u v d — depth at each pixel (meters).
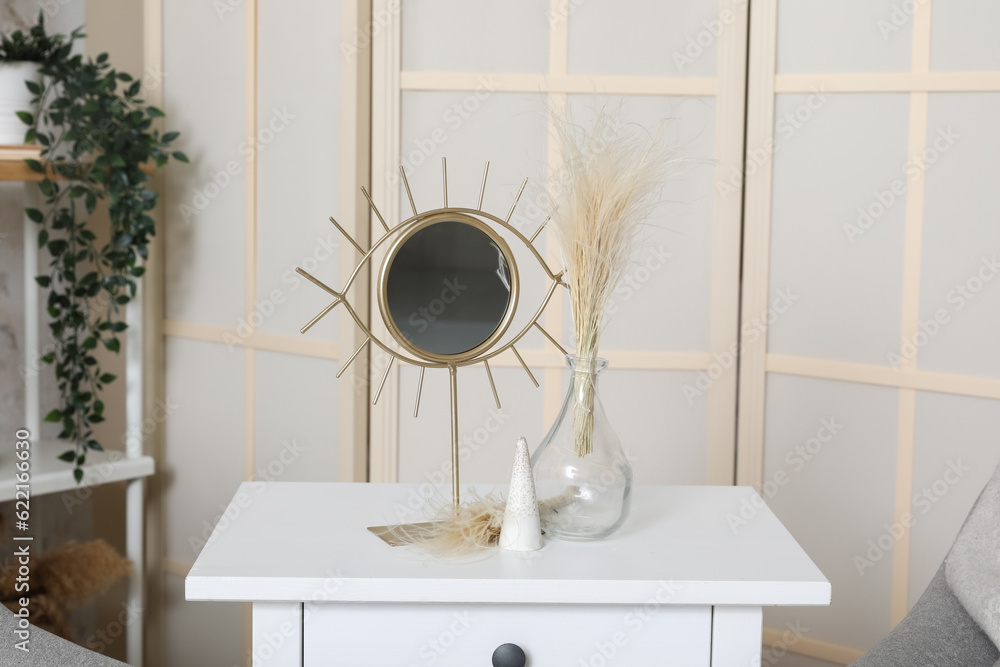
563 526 1.08
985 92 1.72
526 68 1.91
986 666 1.03
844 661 1.91
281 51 2.00
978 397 1.76
